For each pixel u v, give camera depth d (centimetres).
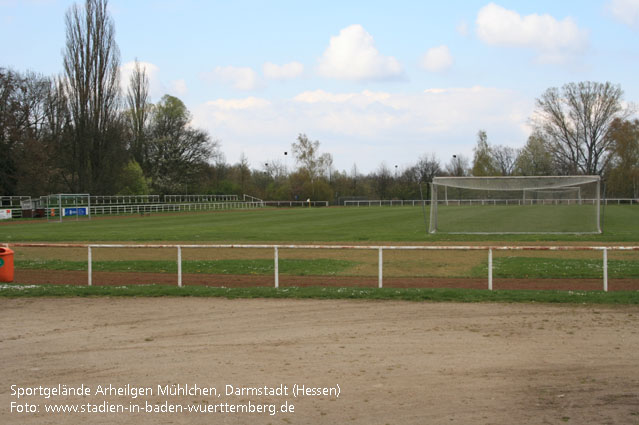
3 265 1515
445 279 1509
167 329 935
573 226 3152
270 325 955
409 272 1638
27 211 5272
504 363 727
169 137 8050
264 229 3341
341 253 2109
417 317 1002
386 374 690
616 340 828
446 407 590
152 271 1717
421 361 739
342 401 609
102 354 792
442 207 4231
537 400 606
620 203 6856
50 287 1352
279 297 1210
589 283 1418
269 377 686
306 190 8731
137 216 5712
